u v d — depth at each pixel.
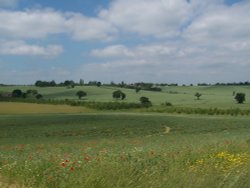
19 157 15.12
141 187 7.77
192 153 12.57
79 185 7.62
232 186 7.90
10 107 122.25
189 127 68.94
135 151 13.60
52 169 9.12
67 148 27.48
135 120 79.25
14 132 63.59
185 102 170.00
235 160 11.02
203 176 8.23
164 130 65.50
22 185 8.37
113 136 57.28
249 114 111.12
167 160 10.75
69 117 85.69
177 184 7.80
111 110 132.75
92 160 10.37
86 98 188.75
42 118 83.88
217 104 152.75
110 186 7.65
